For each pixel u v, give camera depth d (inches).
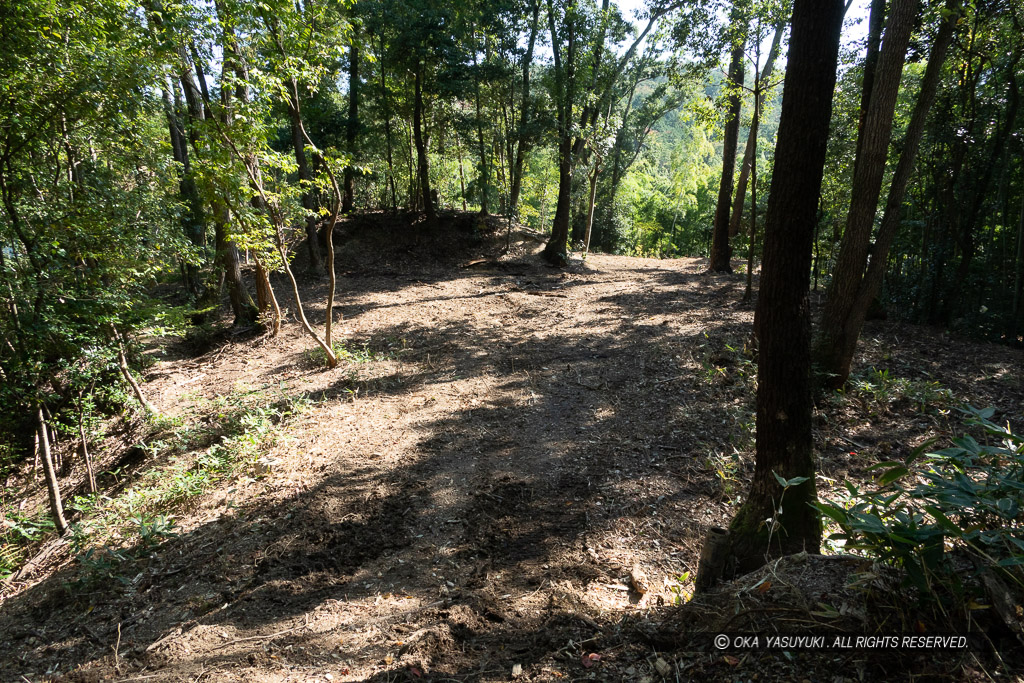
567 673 111.4
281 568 186.2
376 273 703.1
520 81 818.8
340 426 299.6
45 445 284.8
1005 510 80.3
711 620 106.8
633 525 188.5
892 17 265.4
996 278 515.5
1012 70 425.4
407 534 199.3
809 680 84.7
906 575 91.0
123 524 242.1
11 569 257.4
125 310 330.6
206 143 328.5
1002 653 79.7
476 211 954.1
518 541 187.3
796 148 124.3
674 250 1510.8
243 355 461.7
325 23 330.6
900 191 282.7
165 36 302.2
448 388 343.3
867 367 346.0
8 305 275.0
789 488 128.9
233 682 132.9
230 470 266.1
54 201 292.0
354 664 134.0
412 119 916.6
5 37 242.5
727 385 311.1
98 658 159.5
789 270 127.2
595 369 359.3
